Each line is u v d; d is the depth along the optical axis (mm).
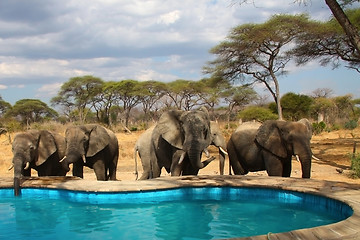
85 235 6883
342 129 40250
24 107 57938
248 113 43812
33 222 7785
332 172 15047
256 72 30359
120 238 6680
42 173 12406
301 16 25156
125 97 54625
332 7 8742
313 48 25094
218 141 12883
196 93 54281
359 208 6758
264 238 5141
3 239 6730
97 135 12180
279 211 8305
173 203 9133
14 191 10367
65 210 8695
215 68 30703
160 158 10945
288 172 11250
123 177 15438
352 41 8672
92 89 55438
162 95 58062
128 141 28938
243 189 9453
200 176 10633
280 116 28016
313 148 23797
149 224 7496
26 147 11430
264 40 26734
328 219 7629
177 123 10344
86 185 9805
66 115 63844
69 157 11586
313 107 49281
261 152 11266
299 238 5172
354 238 5199
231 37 28156
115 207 8836
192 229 7133
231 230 7039
